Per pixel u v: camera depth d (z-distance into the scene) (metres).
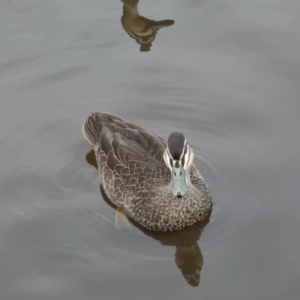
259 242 9.89
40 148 12.22
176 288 9.18
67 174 11.68
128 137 11.57
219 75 13.62
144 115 12.97
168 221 10.34
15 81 13.68
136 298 9.02
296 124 12.24
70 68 13.95
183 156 9.91
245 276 9.30
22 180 11.45
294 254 9.60
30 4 15.70
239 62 13.88
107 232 10.38
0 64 13.98
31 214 10.70
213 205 10.77
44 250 9.93
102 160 11.41
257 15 15.12
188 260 9.73
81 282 9.31
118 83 13.66
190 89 13.39
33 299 9.02
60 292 9.14
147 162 11.03
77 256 9.82
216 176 11.37
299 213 10.36
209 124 12.62
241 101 12.98
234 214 10.52
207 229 10.30
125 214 10.86
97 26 14.98
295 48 14.05
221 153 11.88
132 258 9.81
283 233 10.02
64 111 13.05
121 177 10.97
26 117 12.87
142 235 10.41
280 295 8.93
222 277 9.32
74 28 14.90
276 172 11.23
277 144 11.87
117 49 14.41
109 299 9.00
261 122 12.42
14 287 9.23
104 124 11.88
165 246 10.11
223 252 9.79
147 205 10.50
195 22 15.06
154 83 13.59
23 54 14.20
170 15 15.39
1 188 11.25
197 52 14.23
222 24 14.95
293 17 14.95
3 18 15.18
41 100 13.29
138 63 14.08
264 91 13.11
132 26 14.98
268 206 10.58
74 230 10.38
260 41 14.34
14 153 12.05
